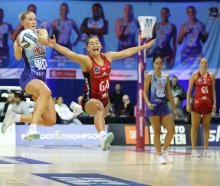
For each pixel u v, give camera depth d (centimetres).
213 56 4209
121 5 4147
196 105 2536
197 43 4197
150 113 2247
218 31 4209
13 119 1656
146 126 3450
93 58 1564
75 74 4100
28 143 3322
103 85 1576
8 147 3042
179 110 3625
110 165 1986
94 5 4112
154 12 4184
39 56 1556
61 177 1582
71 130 3384
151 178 1596
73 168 1855
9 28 3997
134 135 3447
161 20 4191
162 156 2100
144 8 4172
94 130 3416
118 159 2261
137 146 2959
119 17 4150
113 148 3075
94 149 2930
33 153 2559
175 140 3453
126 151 2806
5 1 3988
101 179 1550
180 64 4200
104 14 4131
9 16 3997
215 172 1791
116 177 1606
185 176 1661
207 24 4203
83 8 4103
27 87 1528
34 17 1560
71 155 2461
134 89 4181
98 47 1560
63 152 2661
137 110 2970
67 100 4097
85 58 1545
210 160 2298
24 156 2358
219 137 3500
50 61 4050
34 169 1802
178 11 4200
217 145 3488
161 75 2242
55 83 4075
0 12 3984
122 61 4150
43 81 1571
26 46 1492
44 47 1572
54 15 4059
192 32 4191
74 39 4091
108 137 1490
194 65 4200
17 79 4031
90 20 4112
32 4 4028
